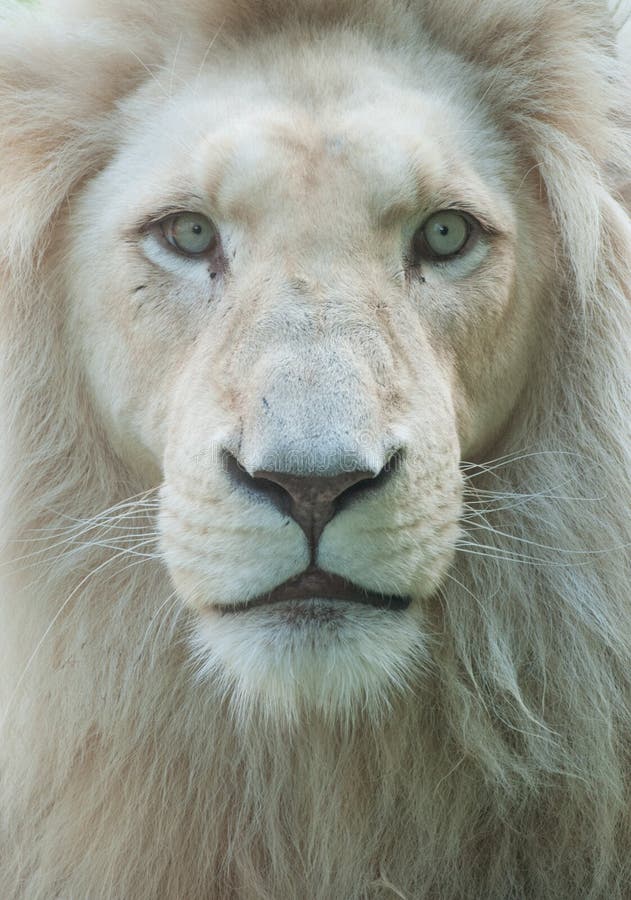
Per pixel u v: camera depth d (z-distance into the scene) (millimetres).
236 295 4461
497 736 5055
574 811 5082
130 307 4828
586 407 5137
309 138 4488
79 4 5309
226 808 5191
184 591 4363
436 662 5039
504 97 5160
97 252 4984
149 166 4871
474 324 4777
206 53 4934
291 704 4406
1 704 5289
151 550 5109
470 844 5172
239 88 4805
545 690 5090
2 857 5477
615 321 5145
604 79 5344
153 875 5238
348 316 4285
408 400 4309
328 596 4199
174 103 4922
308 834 5129
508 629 5117
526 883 5230
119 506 4984
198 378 4449
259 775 5086
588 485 5113
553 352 5172
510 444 5195
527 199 5133
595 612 5059
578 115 5203
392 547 4168
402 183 4473
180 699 5152
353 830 5086
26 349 5219
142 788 5191
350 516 4062
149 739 5184
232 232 4566
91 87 5180
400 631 4305
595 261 5055
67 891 5289
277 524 4086
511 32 5148
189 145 4734
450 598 5039
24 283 5160
